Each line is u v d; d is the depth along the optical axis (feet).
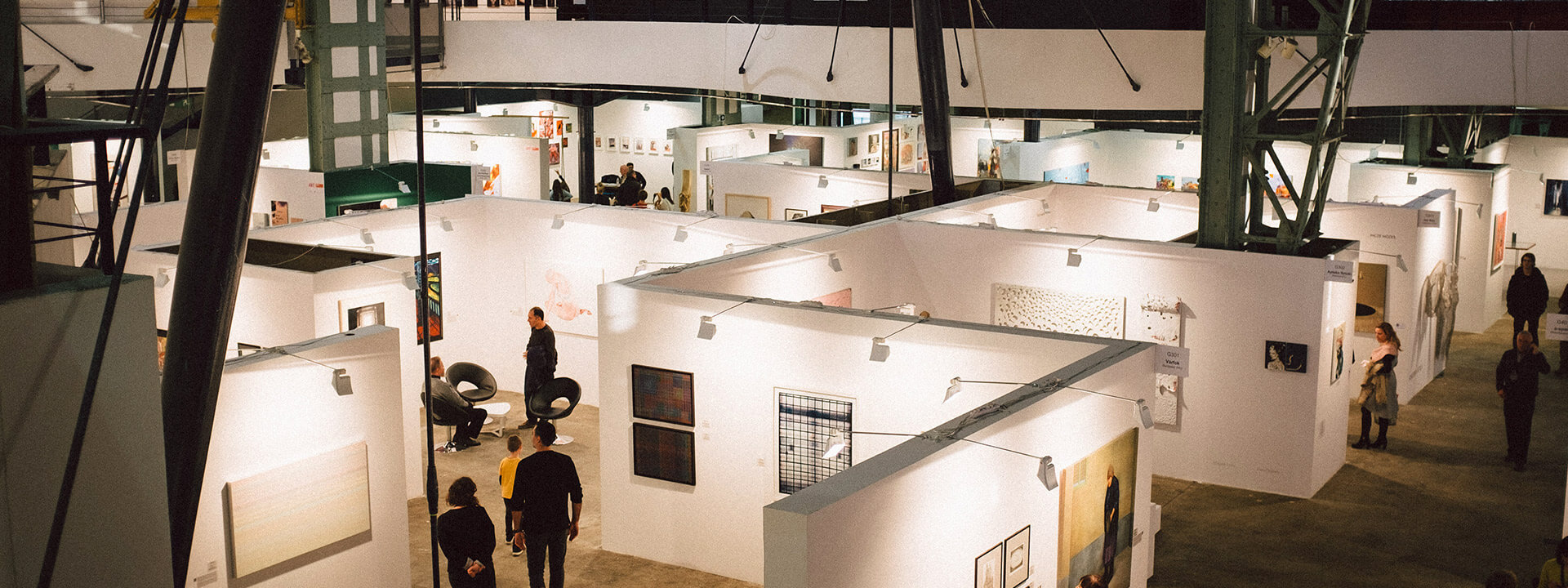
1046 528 25.95
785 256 37.47
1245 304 37.35
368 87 57.47
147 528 17.90
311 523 27.99
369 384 29.30
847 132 78.89
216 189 23.67
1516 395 38.93
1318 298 36.11
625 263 46.16
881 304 42.68
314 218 54.65
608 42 72.49
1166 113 58.44
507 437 42.57
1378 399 41.09
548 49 73.82
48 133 15.65
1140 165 76.23
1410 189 58.29
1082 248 39.60
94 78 59.88
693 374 31.68
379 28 57.67
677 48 70.33
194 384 23.44
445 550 27.22
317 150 55.67
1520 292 51.67
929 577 22.89
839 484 21.30
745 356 30.91
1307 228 38.83
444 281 47.57
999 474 24.27
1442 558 32.76
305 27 54.49
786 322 30.27
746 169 63.62
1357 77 57.72
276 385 27.14
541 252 48.06
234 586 26.63
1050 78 58.90
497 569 32.14
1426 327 48.42
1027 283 40.70
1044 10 60.90
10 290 16.22
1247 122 37.76
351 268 37.63
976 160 76.33
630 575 32.12
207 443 23.77
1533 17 58.23
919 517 22.48
